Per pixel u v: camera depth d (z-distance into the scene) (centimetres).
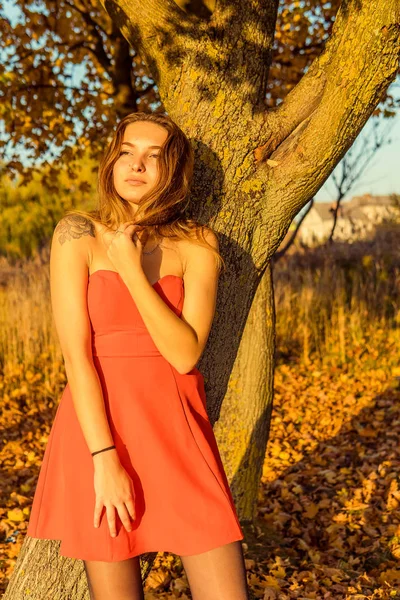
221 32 214
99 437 170
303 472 498
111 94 607
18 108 617
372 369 781
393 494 433
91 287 181
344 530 391
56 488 183
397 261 1112
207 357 218
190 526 173
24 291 936
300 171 206
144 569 210
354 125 199
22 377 769
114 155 197
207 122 211
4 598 216
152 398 178
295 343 898
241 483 385
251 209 212
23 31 589
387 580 326
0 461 542
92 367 175
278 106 213
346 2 192
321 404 684
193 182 210
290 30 561
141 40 226
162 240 192
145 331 180
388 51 186
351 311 941
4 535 390
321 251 1169
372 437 577
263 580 327
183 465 177
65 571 208
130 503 169
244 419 381
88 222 187
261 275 224
